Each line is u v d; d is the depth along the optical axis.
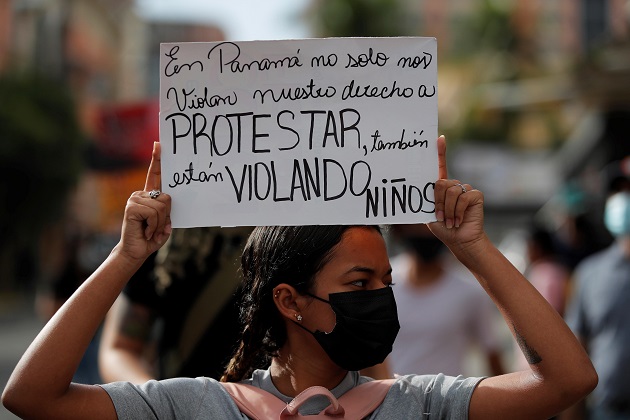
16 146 28.14
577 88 13.58
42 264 33.03
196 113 2.60
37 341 2.38
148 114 9.18
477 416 2.47
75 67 41.59
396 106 2.59
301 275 2.49
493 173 28.03
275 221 2.57
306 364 2.53
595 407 5.16
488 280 2.47
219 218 2.57
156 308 3.56
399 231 5.20
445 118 41.75
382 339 2.47
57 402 2.36
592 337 5.24
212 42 2.61
